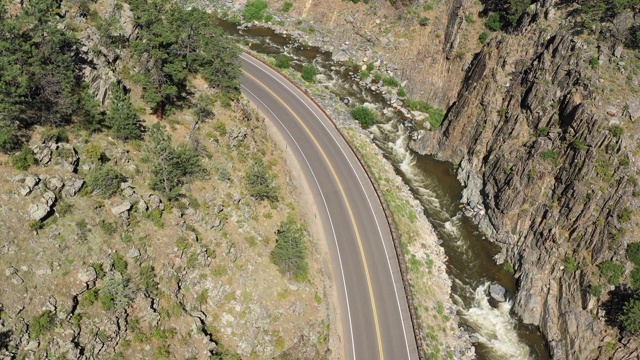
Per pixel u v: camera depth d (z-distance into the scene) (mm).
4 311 36656
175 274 47594
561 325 55125
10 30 44625
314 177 69688
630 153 56562
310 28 102812
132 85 58656
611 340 50844
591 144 58656
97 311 40906
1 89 41750
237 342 48500
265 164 65312
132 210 47719
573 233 57500
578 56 65375
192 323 46156
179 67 57312
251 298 51062
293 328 51438
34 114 46344
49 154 44594
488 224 67188
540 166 62375
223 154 60812
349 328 54656
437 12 95062
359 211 66312
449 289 62094
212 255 51125
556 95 65750
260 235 56625
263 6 106688
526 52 73500
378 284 58938
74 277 40781
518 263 62312
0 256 38562
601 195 56375
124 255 44906
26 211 41219
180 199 52500
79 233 42969
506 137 69125
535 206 62000
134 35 60969
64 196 44156
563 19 72375
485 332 57969
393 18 98688
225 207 55844
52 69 46812
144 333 42938
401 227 66312
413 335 54688
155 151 51094
